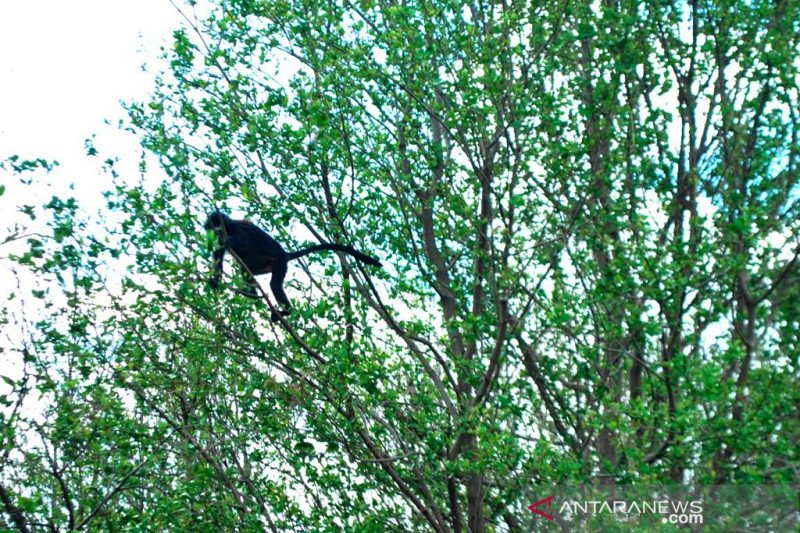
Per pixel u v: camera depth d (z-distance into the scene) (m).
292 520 11.25
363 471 11.19
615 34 10.95
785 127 10.92
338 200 11.24
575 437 11.32
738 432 8.70
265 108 10.55
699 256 9.71
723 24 10.87
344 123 10.87
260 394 10.94
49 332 9.08
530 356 11.32
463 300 12.08
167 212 9.72
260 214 11.27
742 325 10.57
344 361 9.54
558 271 11.35
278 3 11.33
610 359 11.00
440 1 10.69
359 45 11.06
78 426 9.23
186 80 11.42
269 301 9.06
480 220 10.52
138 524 9.88
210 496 11.08
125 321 9.73
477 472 9.33
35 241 8.48
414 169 11.70
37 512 8.97
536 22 10.63
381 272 11.45
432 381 11.12
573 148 10.20
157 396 10.88
